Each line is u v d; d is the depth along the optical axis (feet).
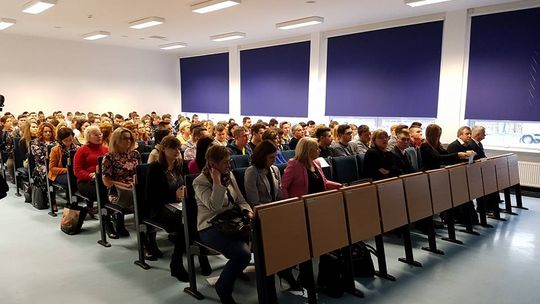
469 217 12.91
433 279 9.30
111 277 9.17
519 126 19.74
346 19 22.50
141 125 20.71
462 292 8.64
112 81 34.76
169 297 8.23
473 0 18.22
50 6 19.20
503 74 19.36
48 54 30.89
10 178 20.26
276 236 6.92
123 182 10.90
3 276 9.12
